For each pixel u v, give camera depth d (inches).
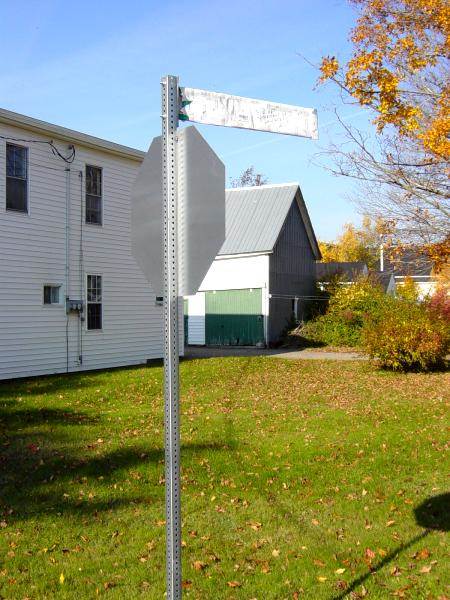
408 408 434.6
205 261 119.3
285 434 346.0
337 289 1138.0
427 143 433.7
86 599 159.6
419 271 530.6
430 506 229.0
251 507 229.9
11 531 204.7
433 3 427.2
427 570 174.2
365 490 248.8
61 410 417.7
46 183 615.5
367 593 162.2
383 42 444.5
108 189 692.7
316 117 134.3
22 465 280.4
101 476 265.7
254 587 166.2
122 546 193.6
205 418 394.3
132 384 550.6
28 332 596.7
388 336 660.7
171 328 118.0
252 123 127.3
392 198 527.8
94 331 674.2
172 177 119.0
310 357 868.6
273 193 1184.8
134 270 732.0
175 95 120.1
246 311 1097.4
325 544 195.2
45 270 615.2
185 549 191.9
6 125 570.3
